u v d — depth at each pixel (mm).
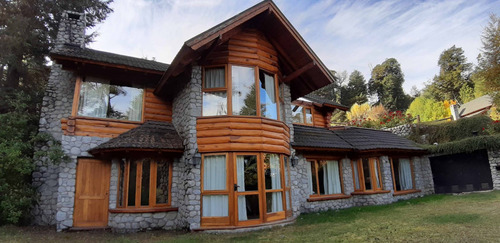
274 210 8930
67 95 10883
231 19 8711
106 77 10547
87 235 8266
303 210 11281
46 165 10055
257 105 9359
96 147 9219
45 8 14492
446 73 44281
